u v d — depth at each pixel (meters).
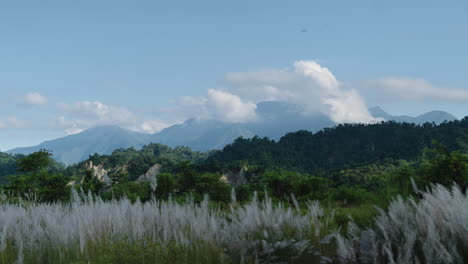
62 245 6.21
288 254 5.37
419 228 4.45
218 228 6.40
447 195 4.77
